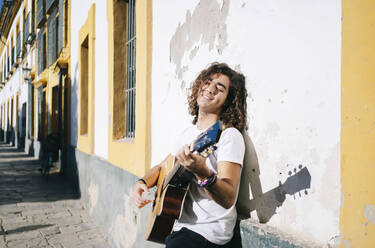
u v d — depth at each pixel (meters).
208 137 1.31
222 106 1.66
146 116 2.91
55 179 8.23
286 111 1.38
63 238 4.20
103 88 4.63
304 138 1.28
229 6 1.79
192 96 1.84
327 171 1.18
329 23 1.18
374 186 0.94
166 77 2.63
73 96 7.27
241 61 1.68
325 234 1.18
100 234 4.36
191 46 2.23
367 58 0.97
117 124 4.11
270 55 1.47
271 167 1.45
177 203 1.56
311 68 1.25
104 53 4.58
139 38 3.10
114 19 4.05
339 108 1.13
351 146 1.03
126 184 3.36
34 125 13.79
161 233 1.68
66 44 8.12
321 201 1.20
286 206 1.36
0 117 26.97
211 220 1.48
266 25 1.50
